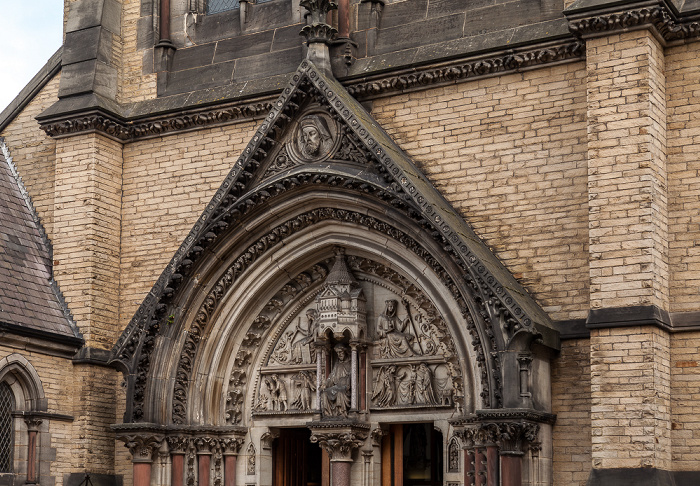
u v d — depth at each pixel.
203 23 29.09
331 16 26.56
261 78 27.48
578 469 22.16
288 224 25.48
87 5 29.36
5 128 30.19
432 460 25.97
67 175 28.20
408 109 25.42
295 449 27.45
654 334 20.80
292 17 27.83
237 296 26.14
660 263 21.48
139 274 27.91
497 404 21.78
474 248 22.77
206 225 25.33
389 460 25.20
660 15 21.77
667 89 22.52
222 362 26.31
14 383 26.03
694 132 22.12
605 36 22.25
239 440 26.30
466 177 24.45
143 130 28.31
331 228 25.31
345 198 24.39
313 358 26.05
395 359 24.97
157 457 25.56
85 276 27.44
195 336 25.98
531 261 23.42
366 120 24.83
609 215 21.56
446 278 23.17
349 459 24.84
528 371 21.70
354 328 24.98
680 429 21.22
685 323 21.45
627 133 21.70
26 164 29.64
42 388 26.38
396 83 25.39
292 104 24.97
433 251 23.06
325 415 25.09
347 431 24.58
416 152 25.14
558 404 22.59
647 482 20.17
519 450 21.64
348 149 24.47
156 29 29.16
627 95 21.84
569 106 23.56
